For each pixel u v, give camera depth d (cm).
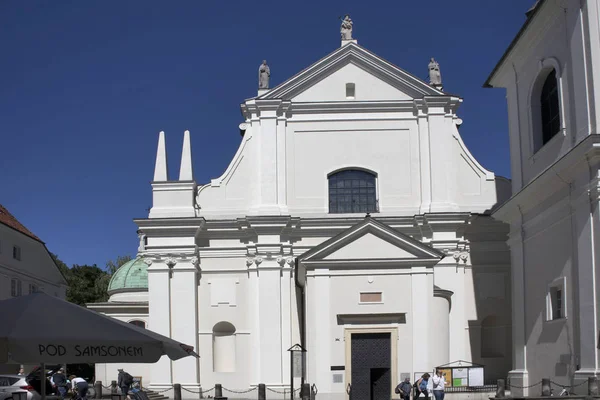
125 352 1291
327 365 3441
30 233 5431
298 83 4262
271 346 3972
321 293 3500
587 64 2588
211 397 4006
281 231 4072
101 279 8569
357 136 4241
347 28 4338
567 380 2703
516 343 3241
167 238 4119
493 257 4088
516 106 3319
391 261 3494
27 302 1327
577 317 2639
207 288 4141
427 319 3462
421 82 4241
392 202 4175
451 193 4141
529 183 2967
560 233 2812
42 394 1403
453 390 3347
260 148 4219
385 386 3447
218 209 4212
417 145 4219
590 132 2553
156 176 4206
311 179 4206
